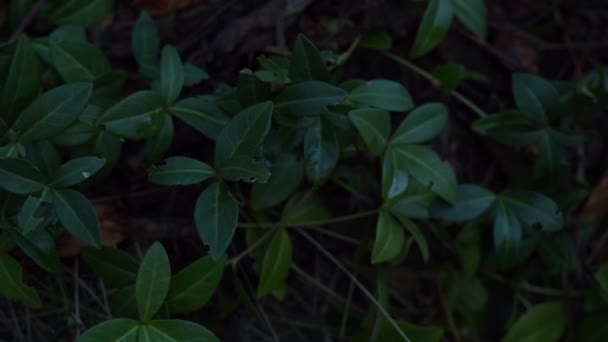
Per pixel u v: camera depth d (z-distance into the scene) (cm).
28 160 83
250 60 90
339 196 93
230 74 90
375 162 93
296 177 89
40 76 85
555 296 98
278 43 91
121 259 85
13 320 89
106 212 89
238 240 91
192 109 85
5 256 83
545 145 91
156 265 82
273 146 85
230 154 82
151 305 82
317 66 84
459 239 93
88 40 92
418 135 87
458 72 92
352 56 93
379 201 93
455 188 87
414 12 93
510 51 97
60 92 82
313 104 83
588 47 99
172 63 85
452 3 93
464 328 97
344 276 95
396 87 87
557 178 91
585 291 97
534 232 93
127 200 90
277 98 84
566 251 93
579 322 97
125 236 90
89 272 90
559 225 90
